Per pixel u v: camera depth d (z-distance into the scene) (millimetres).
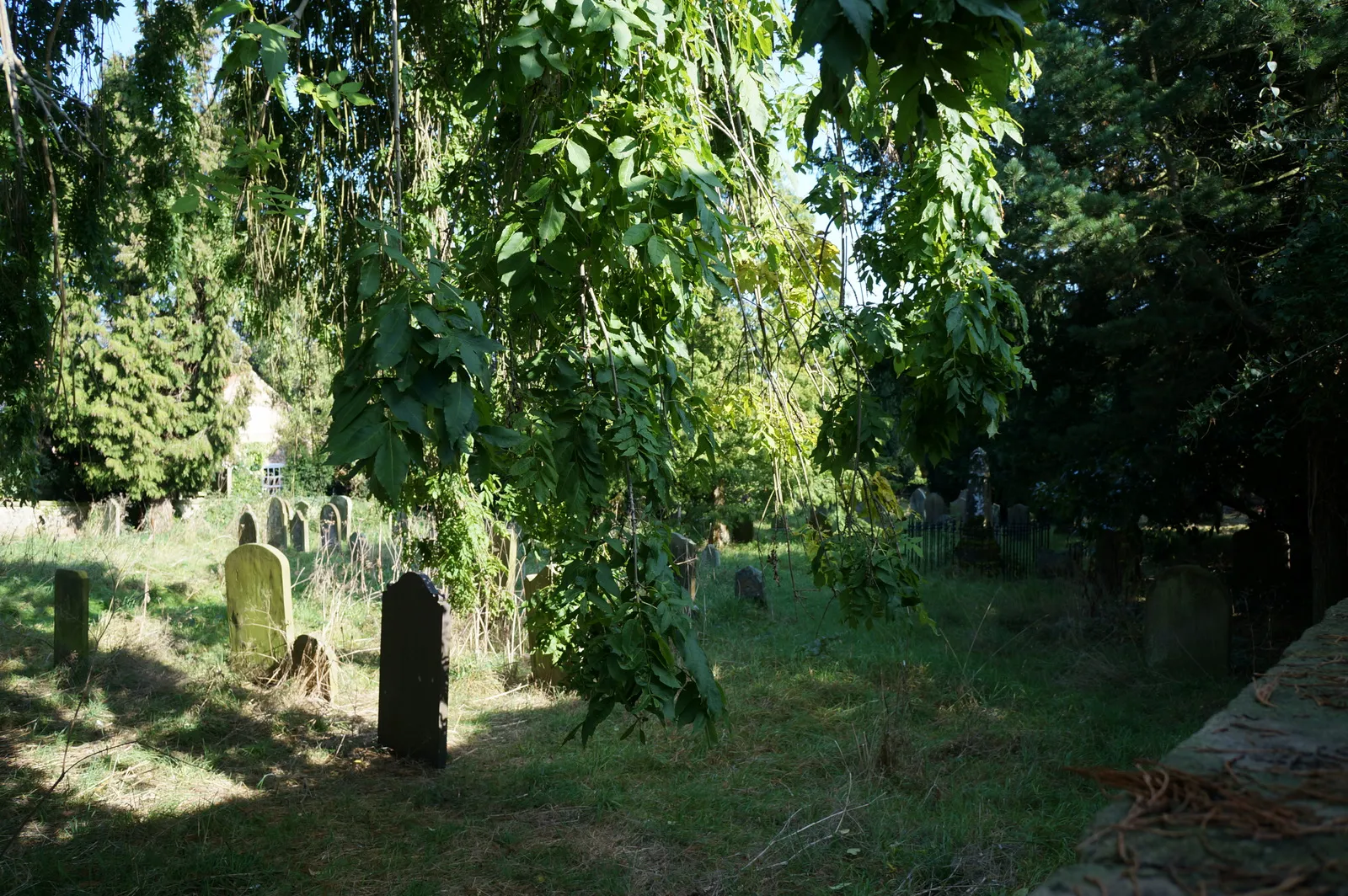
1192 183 9664
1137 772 1021
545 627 3422
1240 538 12172
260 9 5281
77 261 7152
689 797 5820
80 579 8398
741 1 4145
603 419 3131
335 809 5719
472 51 5047
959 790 5824
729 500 17953
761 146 4656
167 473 20562
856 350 4207
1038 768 6266
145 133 6758
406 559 8445
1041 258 9586
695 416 3887
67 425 18109
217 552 16359
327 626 9164
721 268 3055
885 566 4137
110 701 7734
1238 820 887
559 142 2971
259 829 5363
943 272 4227
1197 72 9391
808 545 4438
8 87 4875
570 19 3047
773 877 4754
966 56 2004
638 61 3373
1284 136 8008
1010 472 13539
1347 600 2135
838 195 4258
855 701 7852
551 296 3035
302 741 6961
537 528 3555
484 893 4688
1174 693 8180
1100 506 10961
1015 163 9523
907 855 4957
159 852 4984
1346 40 8438
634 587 2977
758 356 4383
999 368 4156
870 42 1923
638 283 3691
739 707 7664
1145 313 9203
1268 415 9492
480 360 2266
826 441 4297
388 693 6773
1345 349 7262
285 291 6406
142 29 6523
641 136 3021
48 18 6254
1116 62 10289
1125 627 10219
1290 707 1243
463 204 4715
